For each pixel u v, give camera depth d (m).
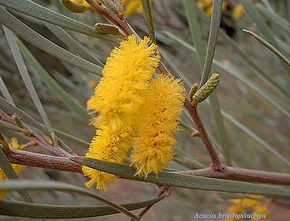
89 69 0.09
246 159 0.23
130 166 0.08
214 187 0.09
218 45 0.21
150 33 0.08
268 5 0.17
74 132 0.22
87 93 0.21
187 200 0.23
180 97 0.08
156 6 0.20
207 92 0.09
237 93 0.24
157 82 0.08
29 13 0.08
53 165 0.09
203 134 0.10
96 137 0.08
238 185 0.09
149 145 0.08
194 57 0.21
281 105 0.18
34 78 0.22
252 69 0.17
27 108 0.22
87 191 0.06
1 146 0.08
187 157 0.14
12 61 0.21
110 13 0.08
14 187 0.05
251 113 0.25
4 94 0.10
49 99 0.22
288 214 0.22
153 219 0.24
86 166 0.08
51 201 0.19
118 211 0.08
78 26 0.08
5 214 0.07
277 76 0.22
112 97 0.07
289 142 0.24
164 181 0.08
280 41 0.17
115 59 0.07
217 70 0.20
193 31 0.12
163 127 0.08
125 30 0.08
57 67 0.25
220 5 0.09
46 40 0.08
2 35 0.20
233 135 0.23
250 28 0.19
